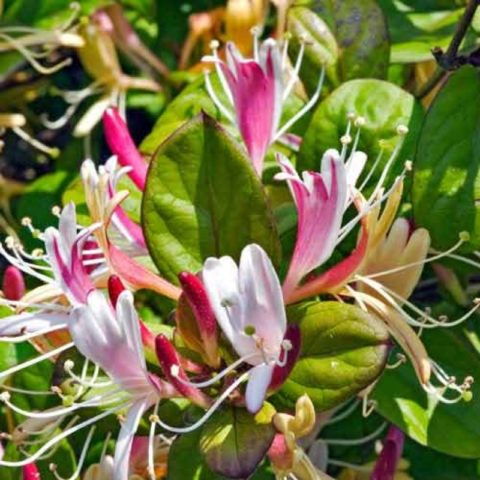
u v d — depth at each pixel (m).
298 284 0.45
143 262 0.47
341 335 0.42
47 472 0.49
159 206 0.44
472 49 0.52
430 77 0.54
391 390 0.48
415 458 0.56
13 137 0.70
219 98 0.52
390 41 0.54
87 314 0.41
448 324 0.45
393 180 0.49
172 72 0.62
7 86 0.65
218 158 0.44
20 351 0.51
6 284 0.46
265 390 0.41
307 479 0.44
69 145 0.64
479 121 0.47
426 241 0.45
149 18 0.62
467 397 0.44
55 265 0.42
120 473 0.42
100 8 0.60
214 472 0.42
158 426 0.44
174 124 0.52
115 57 0.61
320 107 0.49
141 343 0.42
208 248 0.45
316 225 0.43
